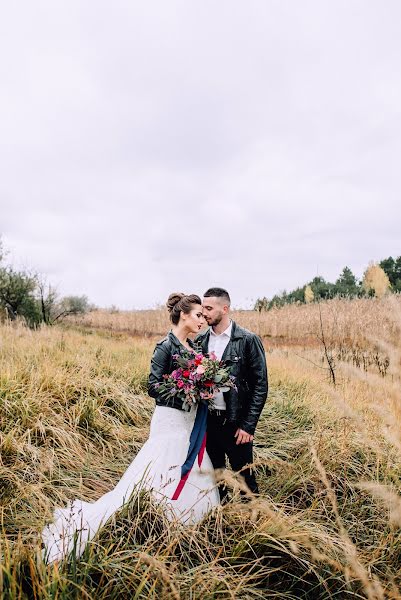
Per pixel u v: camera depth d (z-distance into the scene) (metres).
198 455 2.83
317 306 17.00
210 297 3.14
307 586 2.32
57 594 1.79
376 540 2.59
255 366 3.08
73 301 27.62
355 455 3.72
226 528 2.63
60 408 4.53
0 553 2.02
